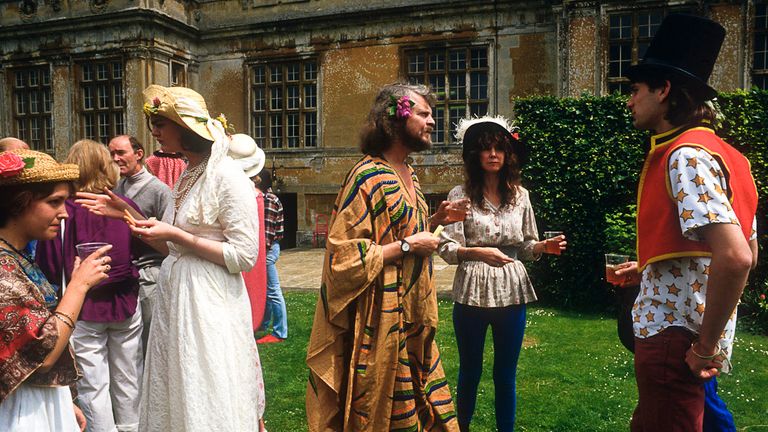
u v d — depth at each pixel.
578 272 6.66
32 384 1.67
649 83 1.86
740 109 5.97
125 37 15.08
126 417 3.16
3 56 16.50
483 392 3.79
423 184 14.60
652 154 1.86
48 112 16.42
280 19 15.80
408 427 2.15
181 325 2.27
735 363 4.40
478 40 14.05
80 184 3.01
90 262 1.82
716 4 11.37
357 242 2.10
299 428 3.23
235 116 16.34
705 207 1.62
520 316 2.88
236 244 2.33
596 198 6.57
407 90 2.25
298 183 15.73
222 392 2.23
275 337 5.22
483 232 2.90
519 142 3.02
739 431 3.15
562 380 4.01
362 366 2.13
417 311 2.22
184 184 2.47
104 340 3.04
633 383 3.95
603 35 12.02
